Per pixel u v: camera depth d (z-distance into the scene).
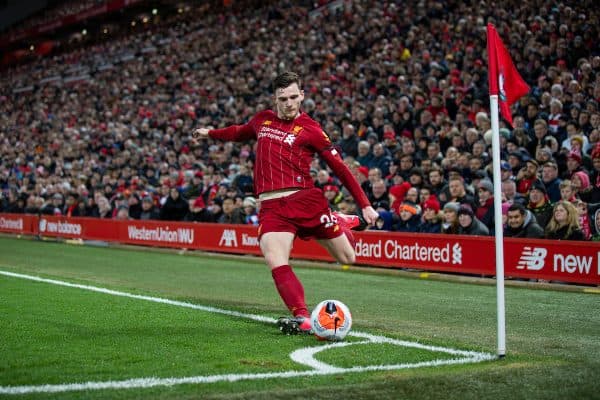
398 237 15.09
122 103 40.19
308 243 17.23
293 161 8.09
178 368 6.41
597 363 6.66
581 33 21.34
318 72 29.42
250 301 11.41
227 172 23.08
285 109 8.09
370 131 20.83
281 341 7.69
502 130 17.45
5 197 32.22
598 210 12.78
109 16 58.31
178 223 20.94
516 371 6.26
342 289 12.87
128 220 22.83
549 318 9.66
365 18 30.53
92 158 32.75
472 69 22.53
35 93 51.81
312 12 36.81
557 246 12.57
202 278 14.71
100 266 17.16
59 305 10.30
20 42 66.81
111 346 7.39
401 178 16.41
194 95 34.97
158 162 28.33
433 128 19.52
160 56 44.03
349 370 6.33
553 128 17.75
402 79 23.42
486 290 12.62
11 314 9.46
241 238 18.95
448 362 6.68
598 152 14.20
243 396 5.41
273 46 34.12
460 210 14.15
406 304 11.06
